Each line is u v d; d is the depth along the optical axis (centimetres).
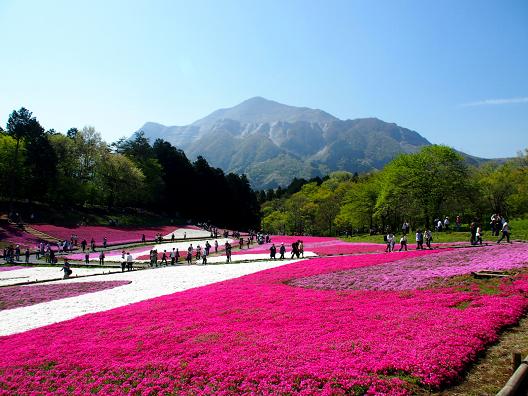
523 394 883
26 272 4066
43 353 1456
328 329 1411
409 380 974
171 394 1020
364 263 2978
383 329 1344
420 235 3769
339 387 958
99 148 10175
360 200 8619
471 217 7581
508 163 9288
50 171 8562
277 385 994
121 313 2030
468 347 1114
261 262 3975
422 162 6406
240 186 16212
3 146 7694
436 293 1808
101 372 1220
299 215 12319
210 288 2581
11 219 6994
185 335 1519
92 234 7125
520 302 1491
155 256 4362
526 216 7000
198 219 13050
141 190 10625
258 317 1694
